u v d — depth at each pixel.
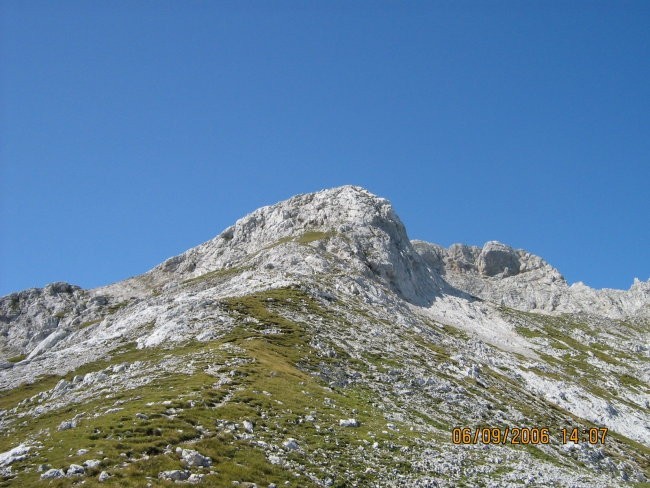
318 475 33.72
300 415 44.72
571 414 89.44
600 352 175.62
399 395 63.06
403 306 132.00
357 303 108.75
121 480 27.70
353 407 52.38
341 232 165.00
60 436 34.59
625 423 99.94
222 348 61.25
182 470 29.52
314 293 102.19
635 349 185.88
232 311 81.12
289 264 131.88
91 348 79.50
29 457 31.55
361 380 64.69
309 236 165.75
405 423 52.66
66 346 129.62
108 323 137.38
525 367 120.44
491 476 42.31
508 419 67.62
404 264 168.75
